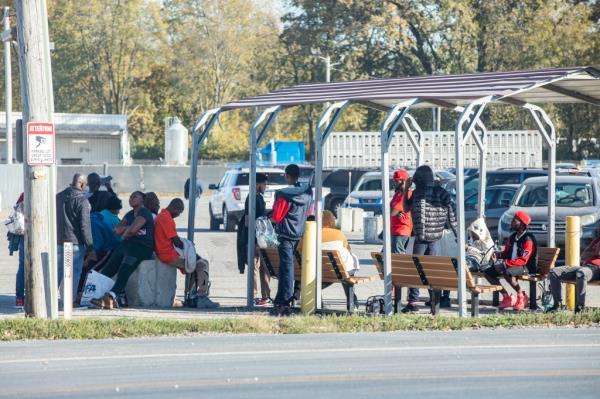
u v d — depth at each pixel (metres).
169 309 40.31
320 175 38.56
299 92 42.91
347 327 34.59
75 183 40.78
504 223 58.62
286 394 23.98
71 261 36.50
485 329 34.84
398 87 39.47
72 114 194.62
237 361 28.55
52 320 34.91
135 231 40.81
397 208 40.38
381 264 39.44
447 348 30.77
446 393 24.14
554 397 23.70
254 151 41.22
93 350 30.61
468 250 40.38
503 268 39.12
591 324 35.81
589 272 37.44
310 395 23.89
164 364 28.08
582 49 174.12
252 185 41.25
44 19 36.53
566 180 60.06
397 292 38.50
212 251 70.00
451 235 46.47
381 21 169.88
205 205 145.88
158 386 24.95
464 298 35.97
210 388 24.70
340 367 27.55
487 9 173.12
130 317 37.28
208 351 30.34
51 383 25.38
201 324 34.56
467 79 38.69
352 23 172.12
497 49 173.00
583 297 37.34
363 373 26.66
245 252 42.88
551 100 42.91
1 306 41.78
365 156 131.50
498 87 36.00
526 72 37.75
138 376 26.28
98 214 42.59
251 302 40.84
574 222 40.62
